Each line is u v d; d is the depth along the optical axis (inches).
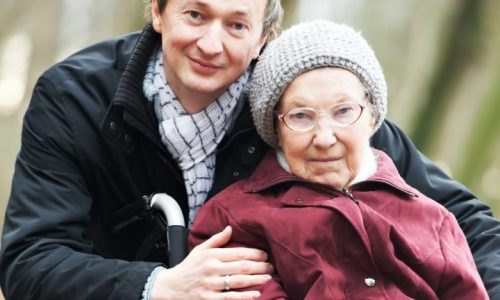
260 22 132.8
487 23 424.8
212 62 129.6
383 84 129.6
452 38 427.2
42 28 406.6
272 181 130.3
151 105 137.6
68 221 131.6
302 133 126.0
